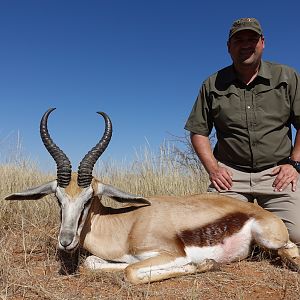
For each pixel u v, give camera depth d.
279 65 1.94
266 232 1.69
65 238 1.49
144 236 1.63
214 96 1.99
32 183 2.88
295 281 1.51
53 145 1.65
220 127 2.02
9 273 1.50
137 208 1.74
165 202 1.75
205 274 1.57
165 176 3.02
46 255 1.81
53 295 1.34
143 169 3.07
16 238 2.04
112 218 1.71
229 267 1.68
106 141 1.68
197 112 2.08
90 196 1.61
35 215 2.34
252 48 1.87
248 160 1.97
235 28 1.88
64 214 1.55
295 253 1.72
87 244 1.69
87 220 1.68
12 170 3.02
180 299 1.36
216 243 1.70
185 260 1.62
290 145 2.00
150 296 1.37
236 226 1.72
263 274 1.59
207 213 1.72
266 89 1.91
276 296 1.39
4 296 1.32
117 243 1.67
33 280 1.50
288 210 1.91
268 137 1.93
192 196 1.80
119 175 3.12
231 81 1.95
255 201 2.26
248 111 1.92
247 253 1.76
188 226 1.68
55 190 1.64
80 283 1.49
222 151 2.05
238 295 1.38
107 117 1.71
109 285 1.47
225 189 1.98
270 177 1.95
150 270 1.50
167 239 1.63
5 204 2.40
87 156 1.64
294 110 1.93
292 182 1.89
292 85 1.92
